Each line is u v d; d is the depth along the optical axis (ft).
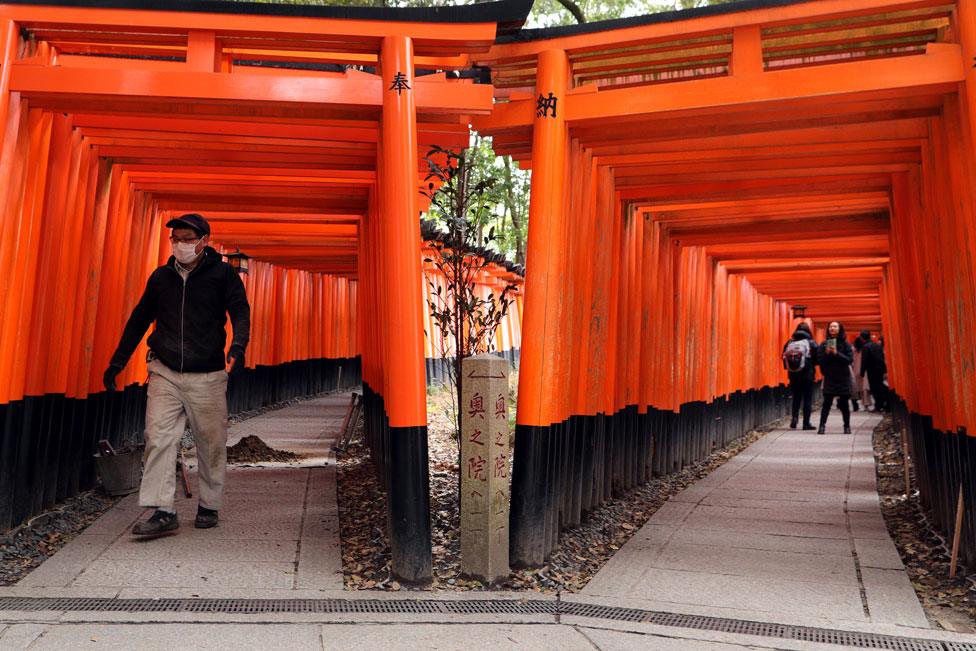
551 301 15.88
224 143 20.12
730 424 41.42
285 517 18.62
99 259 21.44
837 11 14.44
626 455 25.14
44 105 16.29
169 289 16.80
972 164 13.83
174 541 16.25
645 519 21.45
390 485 14.46
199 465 17.33
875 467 30.09
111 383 16.98
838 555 16.90
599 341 20.54
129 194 25.46
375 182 24.94
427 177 20.83
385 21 14.94
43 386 17.81
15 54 14.92
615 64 17.15
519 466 15.71
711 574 15.40
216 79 15.07
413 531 14.08
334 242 40.09
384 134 14.84
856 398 62.80
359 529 17.79
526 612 12.84
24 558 14.98
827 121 16.79
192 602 12.58
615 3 57.21
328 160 22.20
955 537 14.99
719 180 21.12
